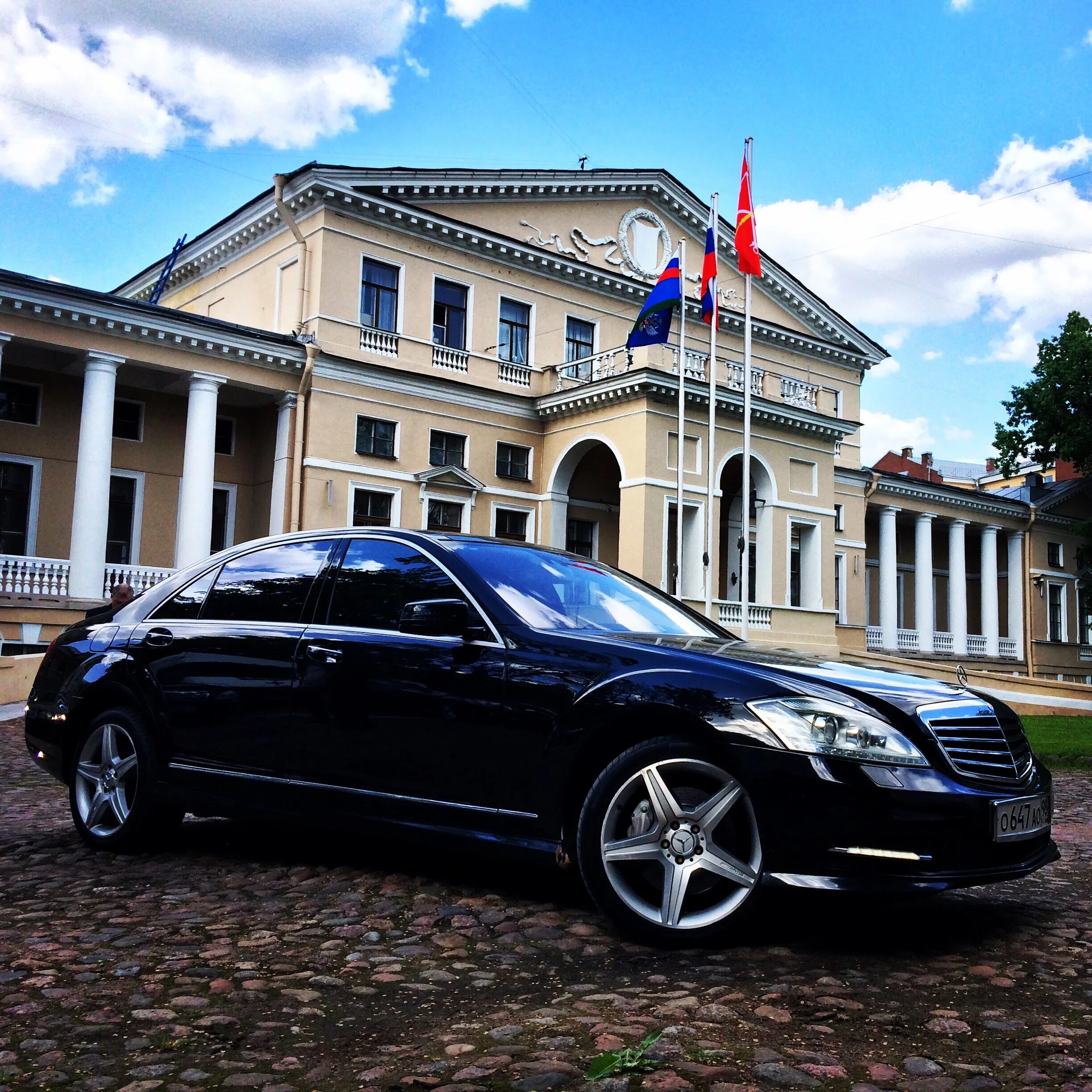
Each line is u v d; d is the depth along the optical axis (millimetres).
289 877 4809
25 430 21516
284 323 24359
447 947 3703
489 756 4148
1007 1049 2789
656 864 3824
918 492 37125
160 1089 2494
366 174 23797
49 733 5699
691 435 25219
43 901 4371
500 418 26594
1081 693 23719
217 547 24297
